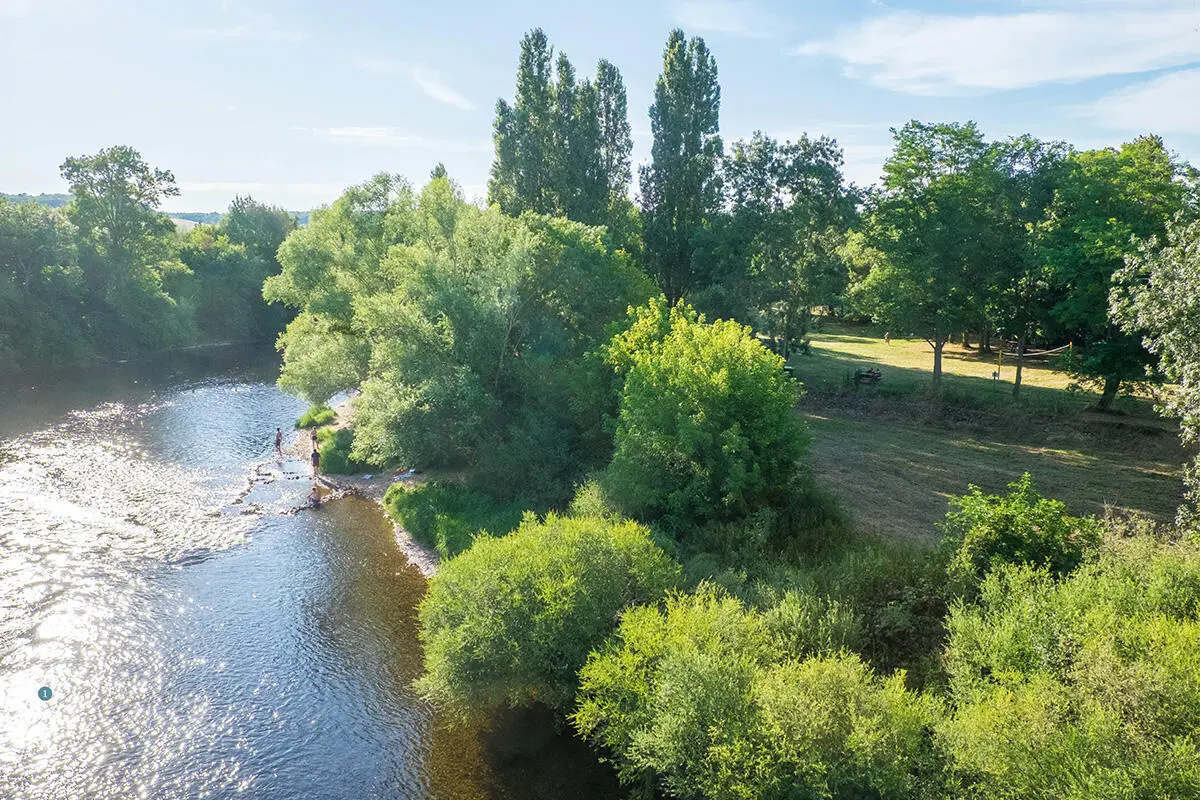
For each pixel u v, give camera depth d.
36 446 39.91
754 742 11.78
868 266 67.38
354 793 15.05
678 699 12.63
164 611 22.53
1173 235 17.95
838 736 11.56
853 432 36.94
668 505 22.86
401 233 39.66
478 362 31.39
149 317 72.06
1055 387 42.19
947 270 38.50
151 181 73.62
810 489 23.17
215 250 91.25
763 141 47.97
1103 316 32.06
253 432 44.56
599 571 17.25
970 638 14.13
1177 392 17.94
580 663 16.03
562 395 31.58
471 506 29.61
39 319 61.25
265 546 27.62
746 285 47.19
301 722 17.38
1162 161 35.97
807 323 49.22
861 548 20.02
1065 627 13.21
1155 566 14.89
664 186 54.38
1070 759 10.27
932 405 38.97
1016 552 16.58
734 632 14.19
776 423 22.67
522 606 16.17
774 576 18.16
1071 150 43.00
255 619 22.16
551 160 50.94
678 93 52.53
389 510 31.00
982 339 60.09
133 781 15.34
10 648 20.14
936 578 17.06
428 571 25.64
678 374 23.48
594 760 15.80
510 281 31.14
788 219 46.25
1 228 60.25
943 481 28.70
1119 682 11.20
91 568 25.27
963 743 11.22
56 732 16.80
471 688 15.85
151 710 17.69
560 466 30.16
